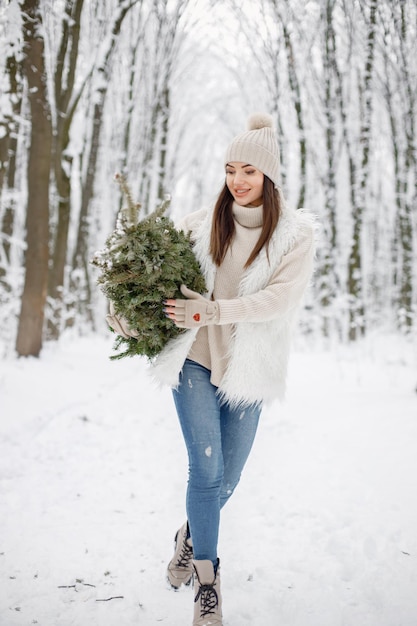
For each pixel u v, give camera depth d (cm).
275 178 237
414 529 296
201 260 243
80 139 1024
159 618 221
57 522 314
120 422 564
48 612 223
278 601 232
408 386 695
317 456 431
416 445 428
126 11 1009
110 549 281
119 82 1447
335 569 260
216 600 212
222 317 216
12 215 1142
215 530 220
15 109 784
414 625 213
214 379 232
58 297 1042
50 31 873
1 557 268
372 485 361
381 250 2161
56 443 480
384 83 1282
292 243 233
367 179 1359
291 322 241
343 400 624
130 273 221
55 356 895
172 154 1942
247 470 413
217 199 246
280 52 1332
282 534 302
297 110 1387
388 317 1809
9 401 584
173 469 421
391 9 998
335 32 1277
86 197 1370
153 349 236
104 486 379
